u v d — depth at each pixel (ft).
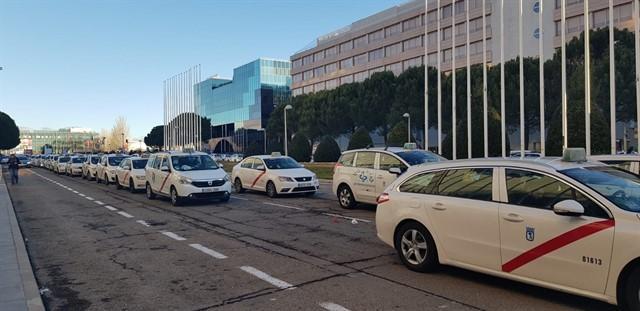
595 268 15.23
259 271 22.17
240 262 23.99
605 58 112.27
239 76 364.99
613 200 15.56
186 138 202.69
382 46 254.27
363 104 185.78
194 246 28.19
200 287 19.94
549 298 17.46
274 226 34.91
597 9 154.10
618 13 147.95
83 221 39.58
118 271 22.89
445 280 19.98
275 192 55.42
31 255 26.84
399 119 169.58
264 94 338.34
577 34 157.58
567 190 16.51
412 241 21.49
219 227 34.99
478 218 18.66
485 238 18.43
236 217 40.01
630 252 14.40
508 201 17.95
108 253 26.91
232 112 376.68
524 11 172.24
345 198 44.32
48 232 34.53
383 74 186.09
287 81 350.84
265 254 25.67
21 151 446.60
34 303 17.70
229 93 380.99
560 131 73.87
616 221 14.92
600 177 17.19
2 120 301.63
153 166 56.13
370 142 138.92
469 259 19.07
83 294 19.45
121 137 354.33
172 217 40.78
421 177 21.79
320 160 154.20
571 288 15.90
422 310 16.52
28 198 61.31
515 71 139.95
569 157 18.67
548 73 131.23
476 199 19.07
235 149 362.53
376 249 26.35
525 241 17.10
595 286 15.29
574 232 15.72
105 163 86.43
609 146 69.87
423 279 20.21
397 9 250.98
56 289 20.20
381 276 20.84
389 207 22.45
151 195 56.65
